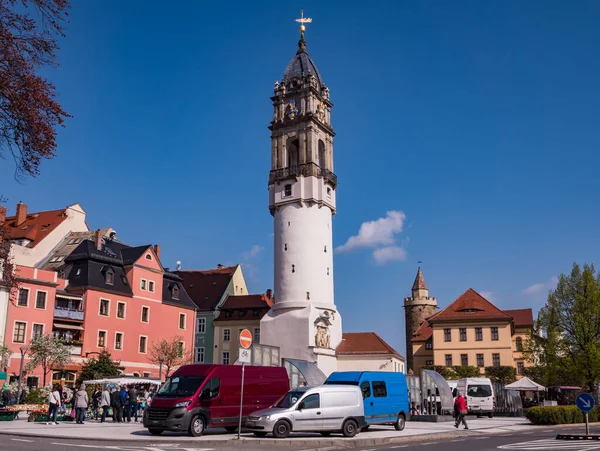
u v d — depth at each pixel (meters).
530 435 28.61
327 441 23.53
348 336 82.12
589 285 52.44
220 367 27.27
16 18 14.24
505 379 82.62
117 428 29.62
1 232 20.86
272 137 80.31
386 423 29.44
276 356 54.03
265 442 22.83
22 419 37.06
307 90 78.94
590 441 24.19
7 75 14.32
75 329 61.56
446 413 46.25
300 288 73.88
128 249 73.31
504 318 85.06
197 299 94.06
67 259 66.69
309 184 76.25
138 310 69.50
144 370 69.06
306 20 85.88
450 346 86.69
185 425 25.00
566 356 52.81
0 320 54.44
